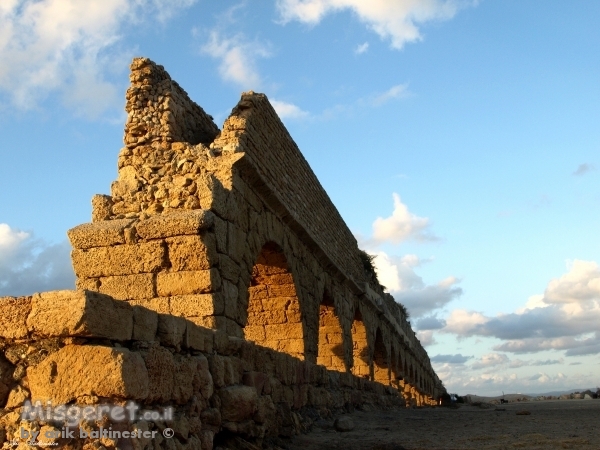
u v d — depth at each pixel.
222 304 12.77
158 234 12.55
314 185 22.48
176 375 7.54
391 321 38.44
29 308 6.46
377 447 11.09
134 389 6.48
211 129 18.42
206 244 12.54
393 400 31.53
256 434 9.80
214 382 8.83
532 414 20.77
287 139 19.53
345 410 19.84
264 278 18.95
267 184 16.36
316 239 21.17
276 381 11.90
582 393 72.00
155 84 16.23
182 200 14.09
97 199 14.93
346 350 25.50
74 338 6.43
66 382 6.30
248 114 16.20
